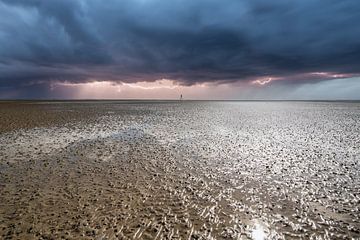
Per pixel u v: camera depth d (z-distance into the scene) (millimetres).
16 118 31141
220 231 6684
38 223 7148
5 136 19922
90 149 16094
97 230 6750
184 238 6371
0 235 6598
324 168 11898
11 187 9844
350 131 22703
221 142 18219
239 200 8539
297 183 10039
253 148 16219
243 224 7023
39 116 34031
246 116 38188
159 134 21516
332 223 7062
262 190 9375
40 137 19672
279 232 6621
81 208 8016
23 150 15680
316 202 8359
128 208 7992
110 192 9273
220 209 7902
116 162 13266
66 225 7023
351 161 13016
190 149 16078
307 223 7066
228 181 10336
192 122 29875
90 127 24984
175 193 9156
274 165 12461
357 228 6820
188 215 7535
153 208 7988
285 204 8219
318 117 36375
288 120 32406
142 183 10180
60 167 12414
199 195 8961
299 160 13289
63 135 20641
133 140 19000
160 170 11875
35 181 10484
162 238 6371
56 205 8242
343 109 56625
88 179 10703
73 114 38062
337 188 9500
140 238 6379
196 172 11523
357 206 8062
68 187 9797
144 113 42156
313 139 19109
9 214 7684
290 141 18438
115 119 32281
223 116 37938
